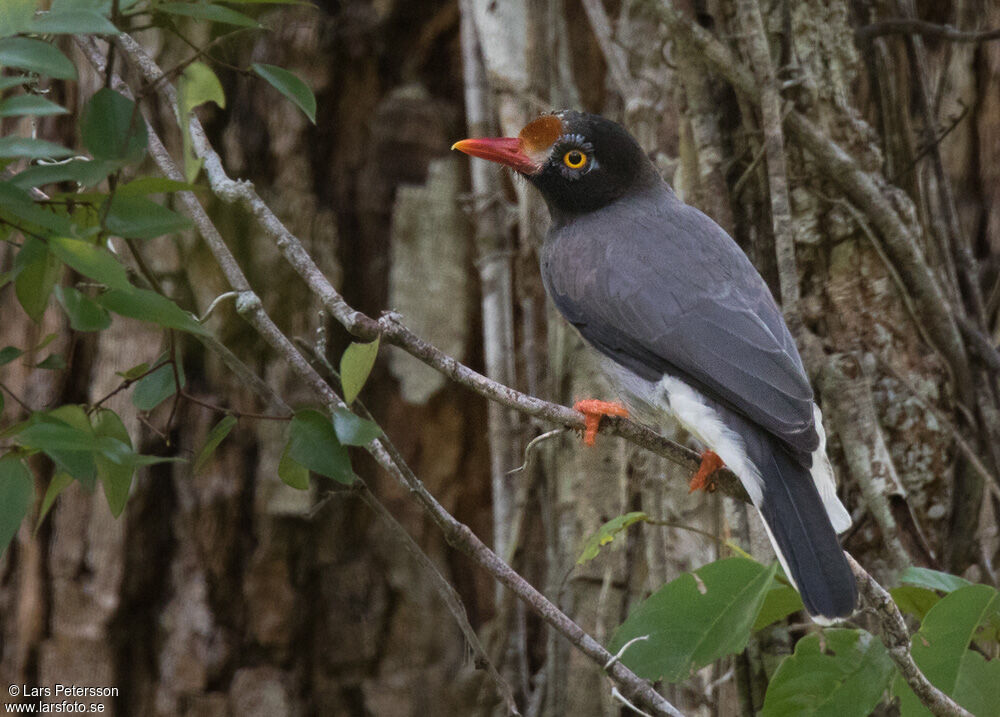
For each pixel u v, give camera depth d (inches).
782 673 278.5
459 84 449.1
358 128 438.6
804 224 347.6
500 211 420.5
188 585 415.8
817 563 262.4
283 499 416.2
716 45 339.9
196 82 208.8
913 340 352.2
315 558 422.6
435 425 435.2
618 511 385.4
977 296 383.9
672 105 390.9
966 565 353.4
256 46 427.8
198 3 213.0
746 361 305.1
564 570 392.5
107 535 414.0
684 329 318.3
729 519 345.7
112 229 193.8
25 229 191.8
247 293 263.9
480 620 434.3
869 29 361.4
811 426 287.0
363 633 424.2
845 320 346.6
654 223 350.3
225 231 417.1
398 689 421.1
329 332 426.3
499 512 406.9
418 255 438.0
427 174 441.7
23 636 420.8
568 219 378.0
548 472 401.4
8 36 182.7
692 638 277.9
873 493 337.1
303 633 421.4
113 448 200.4
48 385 420.8
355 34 436.1
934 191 382.0
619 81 401.1
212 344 260.5
